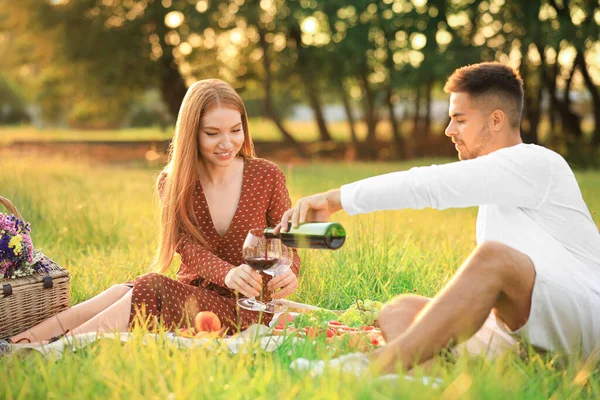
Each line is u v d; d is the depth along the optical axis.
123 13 26.41
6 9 26.53
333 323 3.73
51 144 28.47
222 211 3.93
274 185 4.00
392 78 23.52
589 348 2.89
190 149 3.79
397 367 2.62
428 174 2.96
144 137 39.50
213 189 3.92
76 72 28.48
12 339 3.55
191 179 3.82
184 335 3.28
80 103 32.38
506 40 21.61
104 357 2.84
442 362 2.77
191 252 3.81
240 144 3.78
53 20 26.25
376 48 24.05
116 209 8.33
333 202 3.06
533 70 22.39
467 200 2.95
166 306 3.61
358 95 30.89
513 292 2.79
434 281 4.88
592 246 3.01
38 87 32.22
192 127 3.77
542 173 2.96
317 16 24.50
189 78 27.97
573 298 2.82
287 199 4.05
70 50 26.50
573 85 23.67
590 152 21.25
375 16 23.52
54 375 2.74
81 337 3.24
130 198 10.38
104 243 6.61
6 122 58.97
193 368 2.65
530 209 3.00
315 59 26.06
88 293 4.63
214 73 28.00
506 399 2.45
